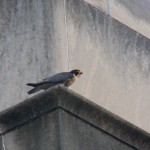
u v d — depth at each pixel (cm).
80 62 1644
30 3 1653
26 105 1398
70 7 1662
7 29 1659
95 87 1658
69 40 1641
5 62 1642
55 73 1598
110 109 1673
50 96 1385
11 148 1402
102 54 1691
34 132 1391
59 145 1365
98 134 1411
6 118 1410
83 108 1401
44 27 1627
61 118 1379
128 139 1438
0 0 1680
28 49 1630
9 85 1628
